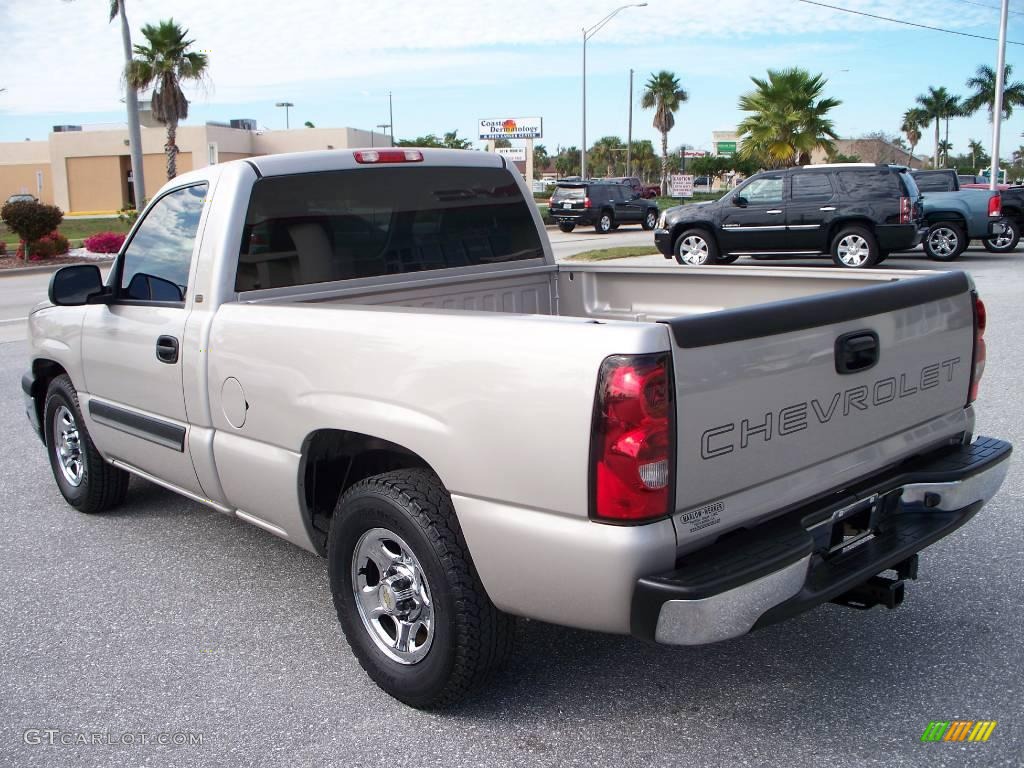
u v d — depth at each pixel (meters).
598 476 2.59
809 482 2.99
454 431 2.91
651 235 30.45
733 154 79.25
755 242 17.14
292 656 3.69
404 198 4.47
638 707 3.26
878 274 3.95
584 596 2.70
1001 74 24.42
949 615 3.86
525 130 45.25
